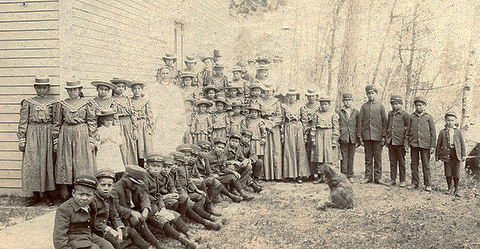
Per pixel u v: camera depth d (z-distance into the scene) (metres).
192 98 9.51
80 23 7.11
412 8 15.09
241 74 10.70
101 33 7.78
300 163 9.16
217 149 7.12
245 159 7.81
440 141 7.81
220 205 6.83
